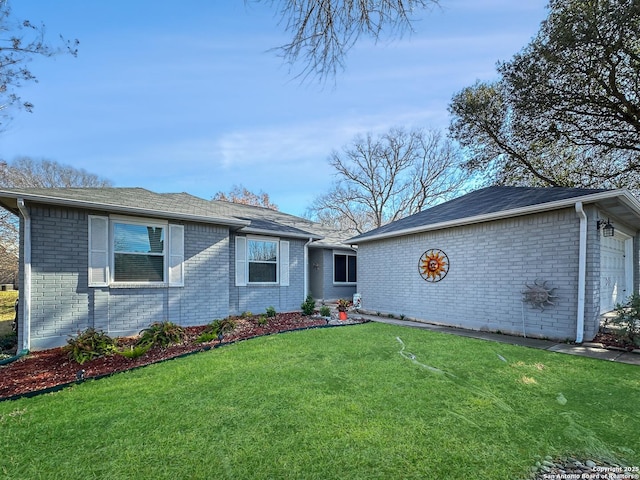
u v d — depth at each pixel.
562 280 6.75
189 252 8.47
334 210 26.58
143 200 8.45
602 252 7.21
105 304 7.05
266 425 3.00
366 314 11.62
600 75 9.77
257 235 10.55
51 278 6.43
